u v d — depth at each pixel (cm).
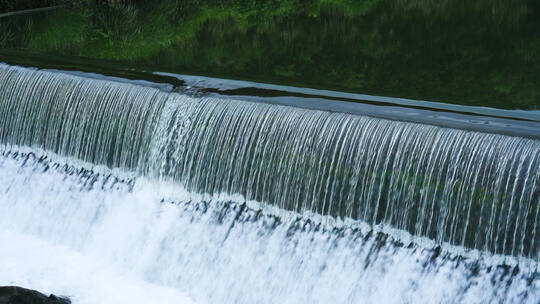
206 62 1312
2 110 1239
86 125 1154
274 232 970
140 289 999
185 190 1062
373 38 1428
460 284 846
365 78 1189
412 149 878
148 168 1098
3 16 1788
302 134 953
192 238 1017
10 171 1205
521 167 809
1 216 1160
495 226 830
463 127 881
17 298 918
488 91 1087
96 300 976
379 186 901
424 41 1389
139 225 1065
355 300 891
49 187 1163
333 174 931
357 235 921
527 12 1505
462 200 847
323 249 931
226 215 1011
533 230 806
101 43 1489
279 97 1049
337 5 1661
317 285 918
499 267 834
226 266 978
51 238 1116
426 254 874
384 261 892
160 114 1084
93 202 1119
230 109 1023
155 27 1598
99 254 1068
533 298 804
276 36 1482
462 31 1430
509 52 1291
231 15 1652
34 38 1550
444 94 1081
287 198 971
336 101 1024
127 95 1117
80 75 1193
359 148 912
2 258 1066
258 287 949
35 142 1212
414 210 881
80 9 1762
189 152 1054
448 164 853
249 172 999
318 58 1330
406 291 870
